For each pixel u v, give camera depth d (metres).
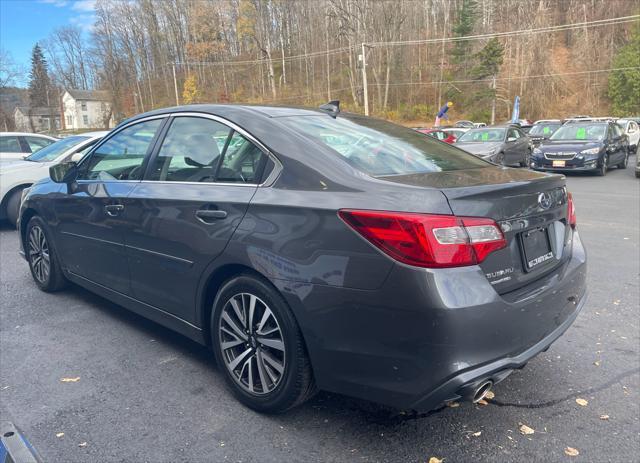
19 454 1.64
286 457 2.48
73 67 99.50
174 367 3.44
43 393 3.09
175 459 2.47
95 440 2.62
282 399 2.70
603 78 68.88
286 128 2.92
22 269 5.85
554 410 2.88
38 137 11.08
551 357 3.55
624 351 3.63
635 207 9.92
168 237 3.19
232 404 2.97
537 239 2.71
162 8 84.62
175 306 3.27
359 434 2.67
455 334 2.18
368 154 2.89
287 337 2.62
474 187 2.39
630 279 5.31
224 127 3.15
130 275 3.62
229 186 2.95
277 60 75.06
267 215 2.67
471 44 69.12
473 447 2.55
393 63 69.81
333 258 2.39
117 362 3.51
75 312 4.44
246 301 2.83
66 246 4.35
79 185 4.10
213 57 82.00
